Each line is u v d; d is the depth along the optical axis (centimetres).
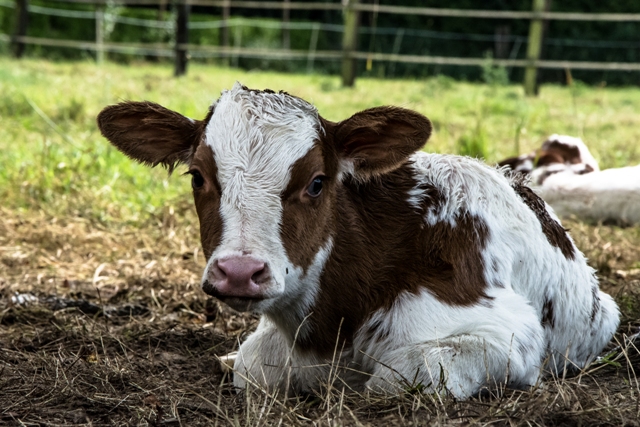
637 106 1789
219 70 2345
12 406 397
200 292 633
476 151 1020
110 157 976
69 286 649
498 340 409
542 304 461
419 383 388
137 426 375
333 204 417
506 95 1858
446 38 2848
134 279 658
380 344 420
